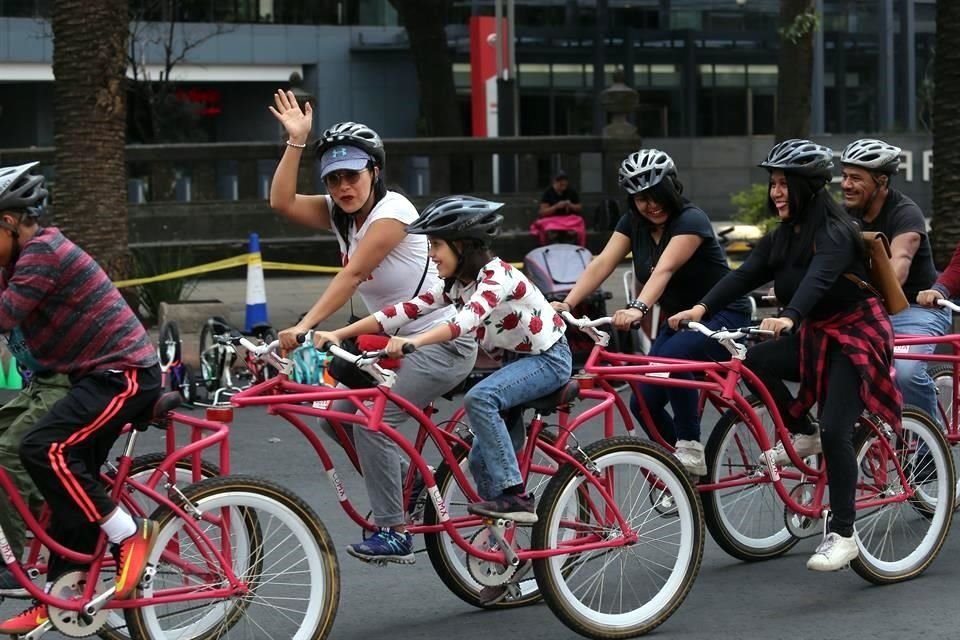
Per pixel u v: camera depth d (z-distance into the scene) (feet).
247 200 194.39
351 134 52.85
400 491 52.42
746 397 63.41
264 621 52.49
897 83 339.16
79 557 46.47
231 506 47.98
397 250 54.49
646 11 339.57
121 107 136.98
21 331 47.37
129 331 47.14
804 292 55.21
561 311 61.46
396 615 56.59
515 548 52.54
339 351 49.01
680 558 54.19
